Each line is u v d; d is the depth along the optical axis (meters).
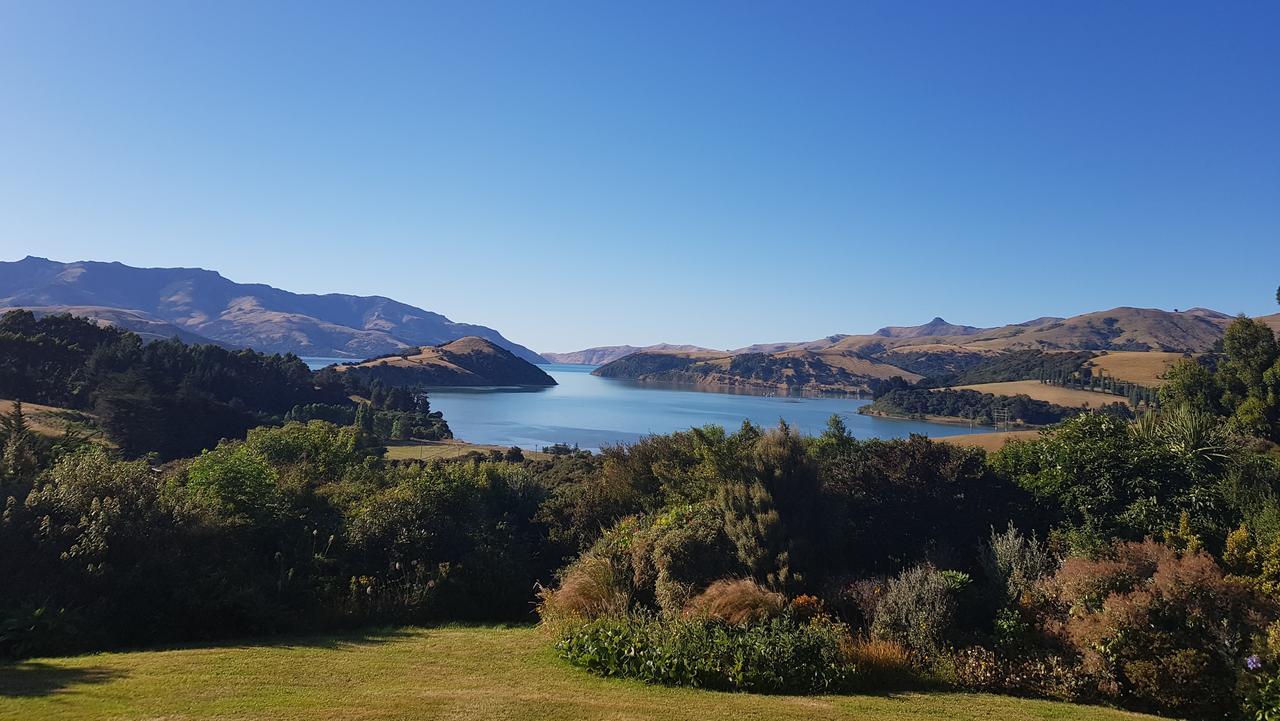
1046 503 17.47
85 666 9.33
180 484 16.61
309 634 13.15
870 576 14.40
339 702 7.83
